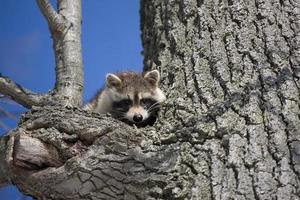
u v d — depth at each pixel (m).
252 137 8.07
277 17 10.09
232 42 9.99
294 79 8.88
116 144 8.34
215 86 9.42
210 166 8.02
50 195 8.49
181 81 10.20
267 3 10.34
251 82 8.99
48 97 9.51
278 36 9.72
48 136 8.44
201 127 8.52
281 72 9.00
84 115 8.60
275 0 10.38
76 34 10.65
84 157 8.29
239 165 7.76
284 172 7.43
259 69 9.20
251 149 7.89
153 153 8.29
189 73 10.11
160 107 10.98
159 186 8.01
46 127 8.55
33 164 8.47
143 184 8.08
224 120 8.51
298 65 9.07
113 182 8.20
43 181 8.41
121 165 8.22
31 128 8.59
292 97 8.52
